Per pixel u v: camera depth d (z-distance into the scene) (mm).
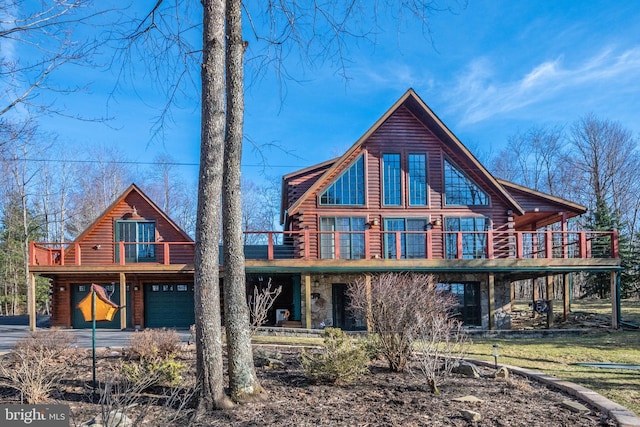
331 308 16672
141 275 19062
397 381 6906
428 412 5285
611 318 16594
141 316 18891
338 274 16734
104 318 6590
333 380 6754
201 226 5668
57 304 18766
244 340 5871
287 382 6852
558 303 24641
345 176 17844
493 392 6242
